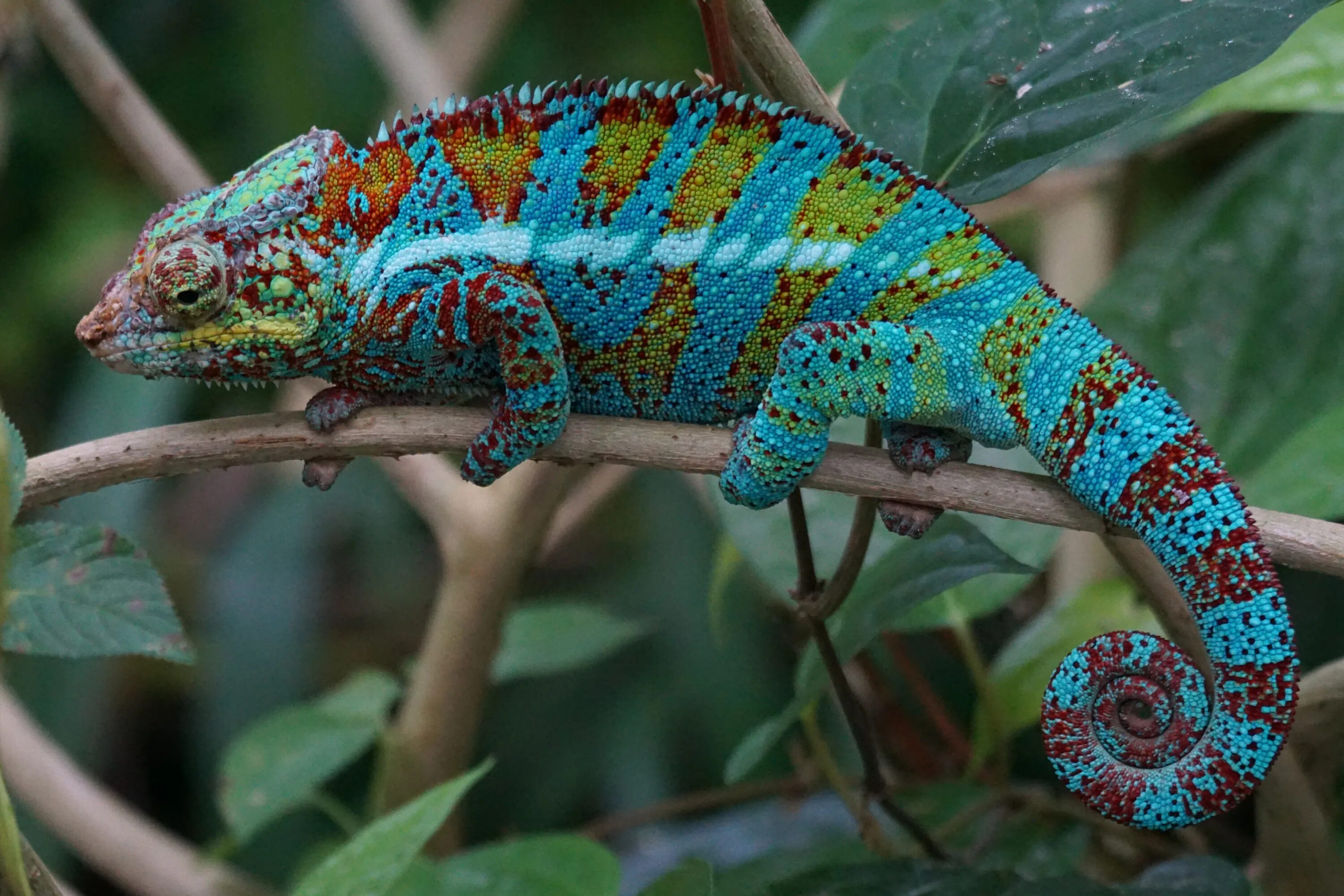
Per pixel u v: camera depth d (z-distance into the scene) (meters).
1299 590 1.13
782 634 1.04
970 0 0.95
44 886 0.88
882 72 0.95
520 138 0.94
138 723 1.51
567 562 1.55
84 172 1.63
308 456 0.93
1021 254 1.38
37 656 1.35
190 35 1.65
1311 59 0.97
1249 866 1.00
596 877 0.95
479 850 0.96
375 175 0.94
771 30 0.93
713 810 1.26
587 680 1.35
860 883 0.94
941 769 1.08
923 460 0.92
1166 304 1.02
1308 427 0.97
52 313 1.55
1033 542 1.00
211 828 1.32
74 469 0.92
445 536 1.08
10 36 1.05
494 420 0.93
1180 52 0.92
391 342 0.94
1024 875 0.96
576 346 0.94
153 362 0.93
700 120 0.93
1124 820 0.91
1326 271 1.02
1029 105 0.93
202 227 0.93
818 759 1.01
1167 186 1.27
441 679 1.08
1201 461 0.91
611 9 1.63
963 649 1.03
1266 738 0.90
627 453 0.93
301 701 1.34
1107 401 0.91
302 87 1.50
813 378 0.92
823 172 0.93
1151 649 0.91
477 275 0.93
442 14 1.60
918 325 0.93
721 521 1.01
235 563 1.39
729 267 0.94
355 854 0.91
